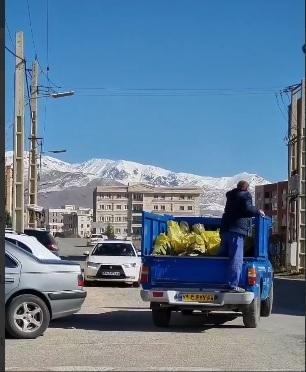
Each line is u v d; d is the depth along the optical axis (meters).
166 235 12.62
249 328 12.05
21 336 10.50
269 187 79.75
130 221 186.50
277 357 8.91
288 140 37.22
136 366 8.27
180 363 8.48
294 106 36.06
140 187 197.25
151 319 13.46
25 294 10.62
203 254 12.14
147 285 11.89
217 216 13.85
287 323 12.96
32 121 41.28
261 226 12.70
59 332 11.38
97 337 10.81
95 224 170.75
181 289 11.73
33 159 41.81
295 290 23.39
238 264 11.60
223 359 8.77
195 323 12.84
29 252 11.44
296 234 35.19
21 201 26.12
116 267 22.27
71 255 51.88
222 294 11.55
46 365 8.32
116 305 16.33
